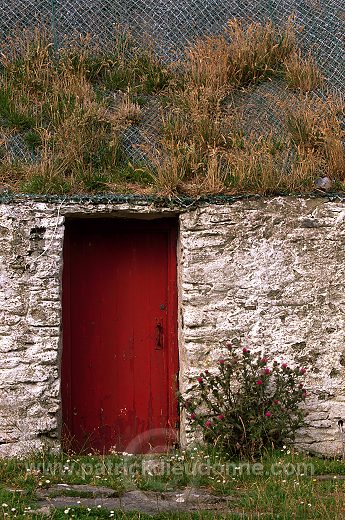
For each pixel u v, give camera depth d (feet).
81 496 17.22
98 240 23.24
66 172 23.26
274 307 21.76
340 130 24.85
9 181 22.62
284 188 22.30
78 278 23.02
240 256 21.88
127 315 23.13
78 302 22.95
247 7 31.37
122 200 21.86
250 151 23.79
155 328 23.16
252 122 25.72
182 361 22.17
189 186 22.18
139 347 23.08
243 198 22.09
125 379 22.95
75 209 21.72
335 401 21.57
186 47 29.19
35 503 16.52
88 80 27.99
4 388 20.68
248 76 27.96
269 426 19.72
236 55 28.12
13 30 29.86
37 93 26.84
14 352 20.86
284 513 15.83
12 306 20.99
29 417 20.68
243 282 21.79
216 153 23.68
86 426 22.63
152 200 21.94
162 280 23.36
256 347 21.59
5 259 21.15
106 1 31.07
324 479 18.66
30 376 20.81
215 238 21.90
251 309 21.71
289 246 22.00
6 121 25.27
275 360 21.58
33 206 21.48
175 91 26.96
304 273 21.95
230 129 25.16
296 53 28.73
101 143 24.47
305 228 22.11
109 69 28.53
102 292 23.09
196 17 30.81
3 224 21.26
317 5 30.99
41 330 21.04
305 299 21.85
